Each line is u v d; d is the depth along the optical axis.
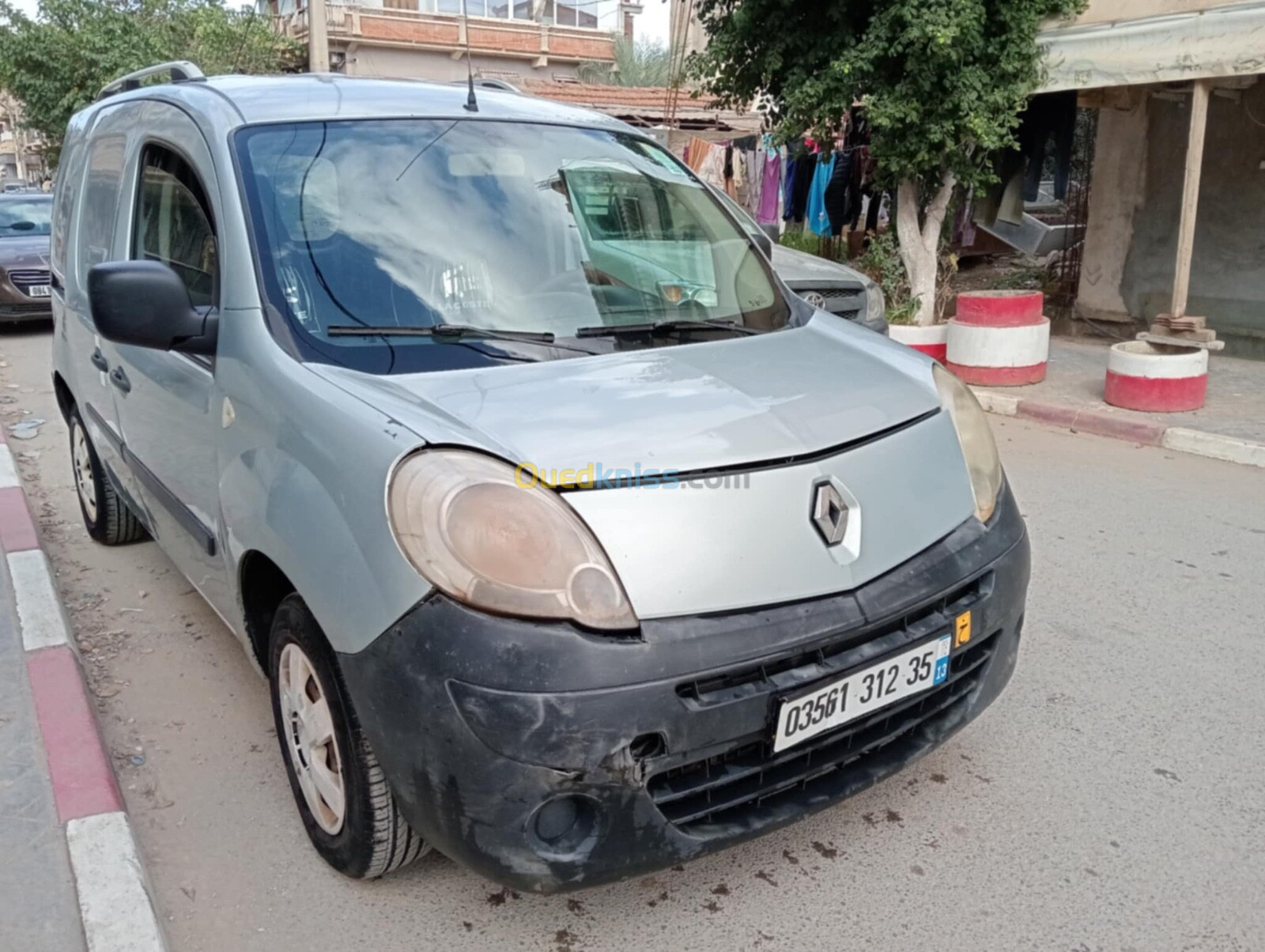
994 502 2.71
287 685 2.63
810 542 2.22
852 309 7.34
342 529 2.16
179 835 2.80
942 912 2.48
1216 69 7.20
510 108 3.47
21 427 7.50
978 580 2.54
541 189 3.13
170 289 2.71
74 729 3.11
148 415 3.45
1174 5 7.68
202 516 2.99
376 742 2.13
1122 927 2.42
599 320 2.86
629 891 2.56
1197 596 4.32
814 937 2.40
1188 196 7.62
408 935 2.42
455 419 2.24
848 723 2.25
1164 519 5.32
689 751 2.04
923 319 9.49
